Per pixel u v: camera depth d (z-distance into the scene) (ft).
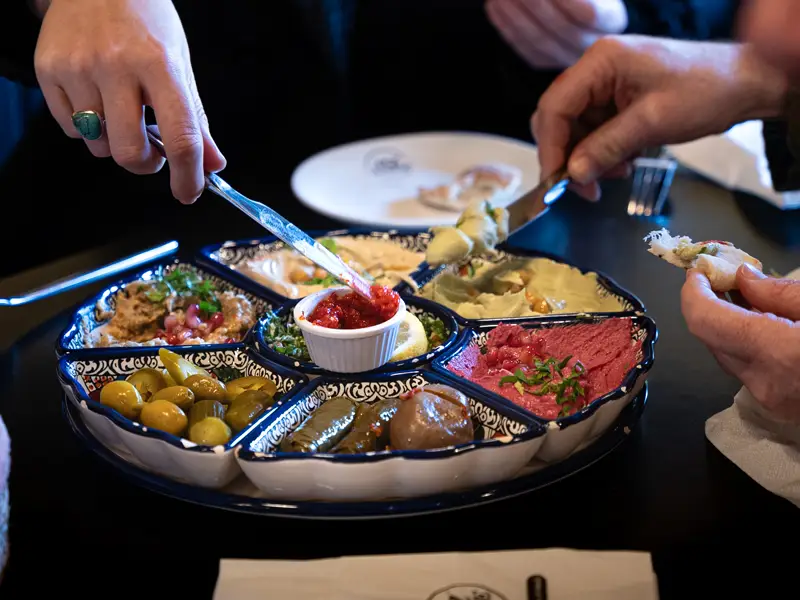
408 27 12.61
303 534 4.20
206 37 10.26
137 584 3.90
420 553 4.05
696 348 5.95
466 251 6.00
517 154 9.93
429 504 4.12
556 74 11.50
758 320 4.14
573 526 4.25
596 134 6.73
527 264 6.54
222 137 10.54
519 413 4.58
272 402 4.83
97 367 5.24
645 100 6.56
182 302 6.20
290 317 5.88
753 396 4.54
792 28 2.63
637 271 7.13
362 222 8.00
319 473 4.08
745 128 8.87
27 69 7.73
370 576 3.76
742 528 4.25
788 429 4.56
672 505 4.41
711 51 6.71
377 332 4.92
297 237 5.10
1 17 7.24
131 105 4.89
